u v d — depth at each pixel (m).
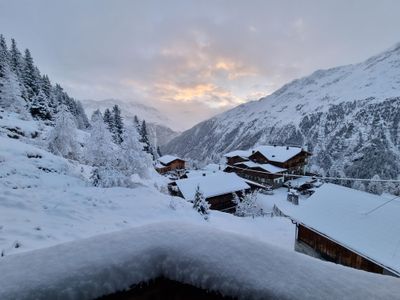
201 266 1.45
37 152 19.39
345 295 1.19
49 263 1.39
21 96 45.16
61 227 9.08
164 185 42.72
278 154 62.66
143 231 1.83
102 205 13.33
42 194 12.48
